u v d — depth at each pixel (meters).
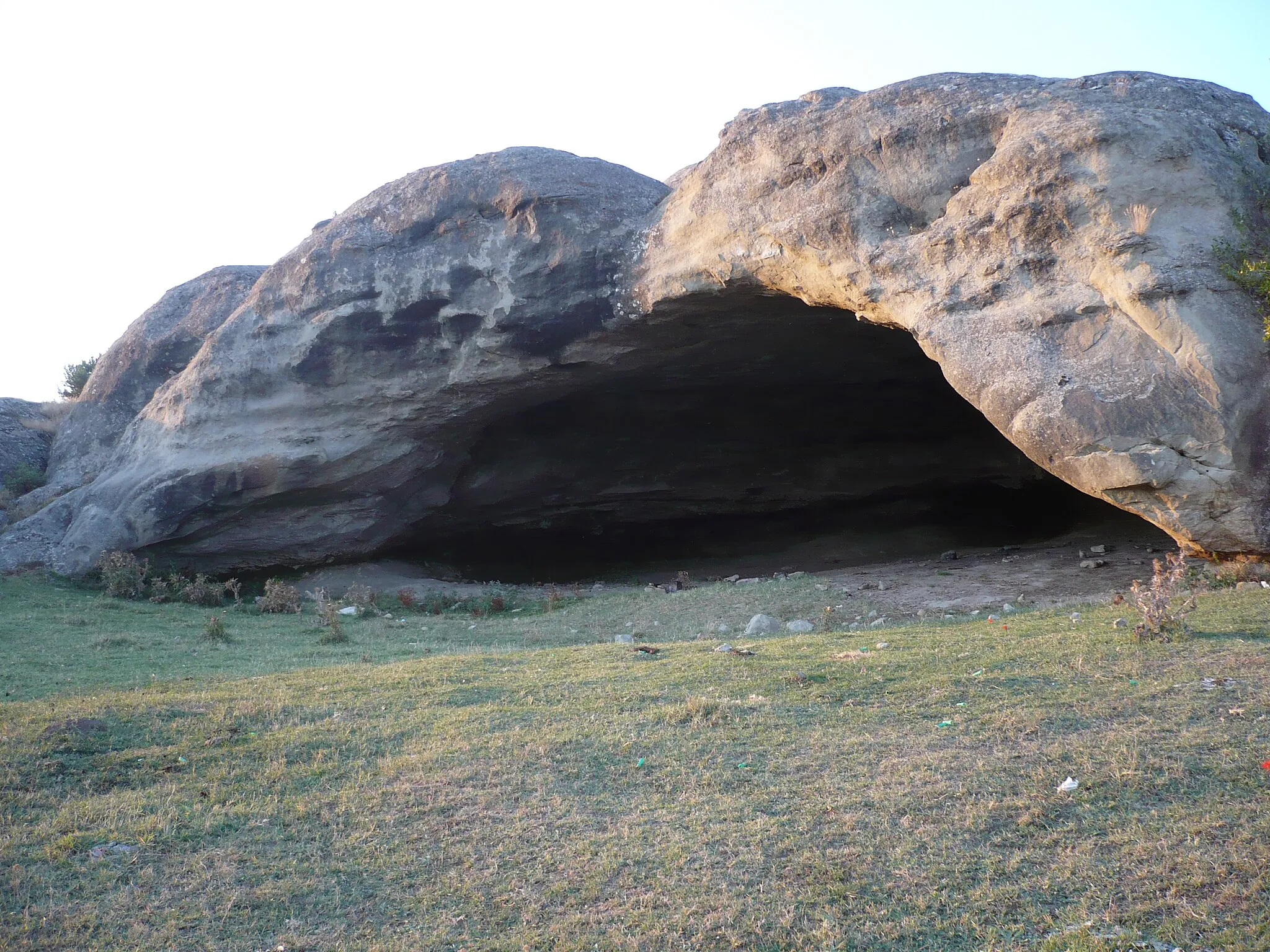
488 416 22.80
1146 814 5.79
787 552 26.33
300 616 19.19
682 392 23.55
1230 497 11.80
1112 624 10.41
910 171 14.52
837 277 15.20
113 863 6.19
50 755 7.99
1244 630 9.36
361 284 20.80
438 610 20.53
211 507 22.44
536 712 8.88
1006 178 13.39
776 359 21.09
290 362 21.78
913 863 5.55
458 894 5.68
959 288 13.70
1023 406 12.80
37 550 22.75
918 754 7.04
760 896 5.37
